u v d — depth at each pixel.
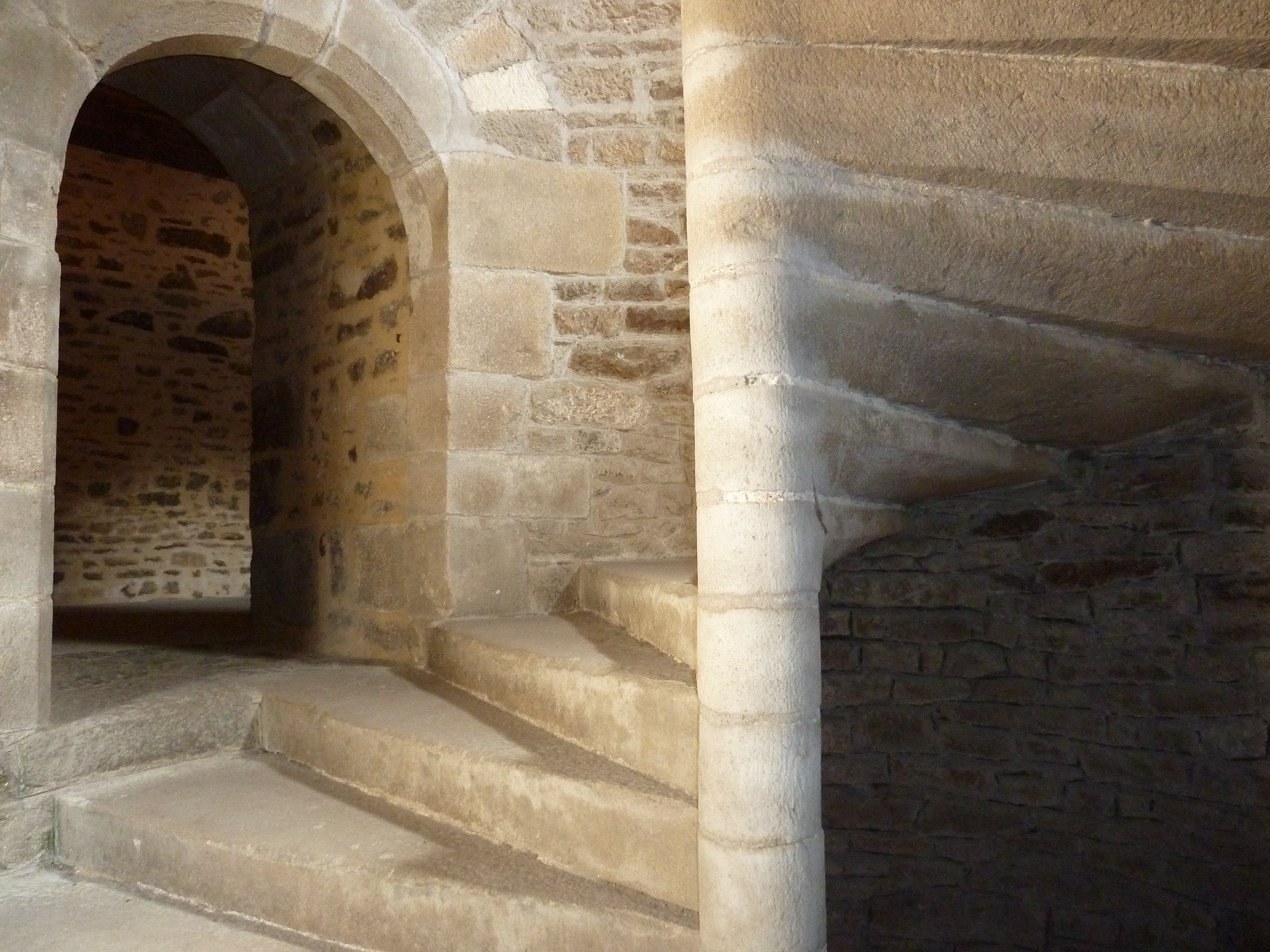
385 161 3.29
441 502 3.14
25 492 2.30
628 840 1.89
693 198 1.83
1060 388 2.51
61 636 4.13
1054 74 1.85
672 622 2.37
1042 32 1.80
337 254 3.73
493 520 3.20
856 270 1.90
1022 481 3.29
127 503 6.50
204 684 2.89
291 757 2.66
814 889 1.72
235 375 6.99
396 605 3.34
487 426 3.20
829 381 1.97
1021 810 3.41
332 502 3.68
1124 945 3.24
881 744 3.59
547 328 3.31
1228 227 2.08
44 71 2.35
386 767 2.37
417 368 3.28
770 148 1.77
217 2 2.72
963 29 1.80
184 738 2.64
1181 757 3.13
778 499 1.74
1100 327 2.32
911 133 1.83
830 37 1.79
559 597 3.29
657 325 3.43
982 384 2.36
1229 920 3.04
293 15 2.87
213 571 6.81
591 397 3.36
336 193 3.73
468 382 3.17
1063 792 3.35
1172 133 1.87
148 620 4.91
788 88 1.78
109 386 6.46
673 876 1.83
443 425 3.15
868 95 1.81
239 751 2.74
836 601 3.65
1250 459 2.99
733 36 1.78
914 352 2.10
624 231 3.41
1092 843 3.30
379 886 1.94
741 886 1.67
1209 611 3.08
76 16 2.44
